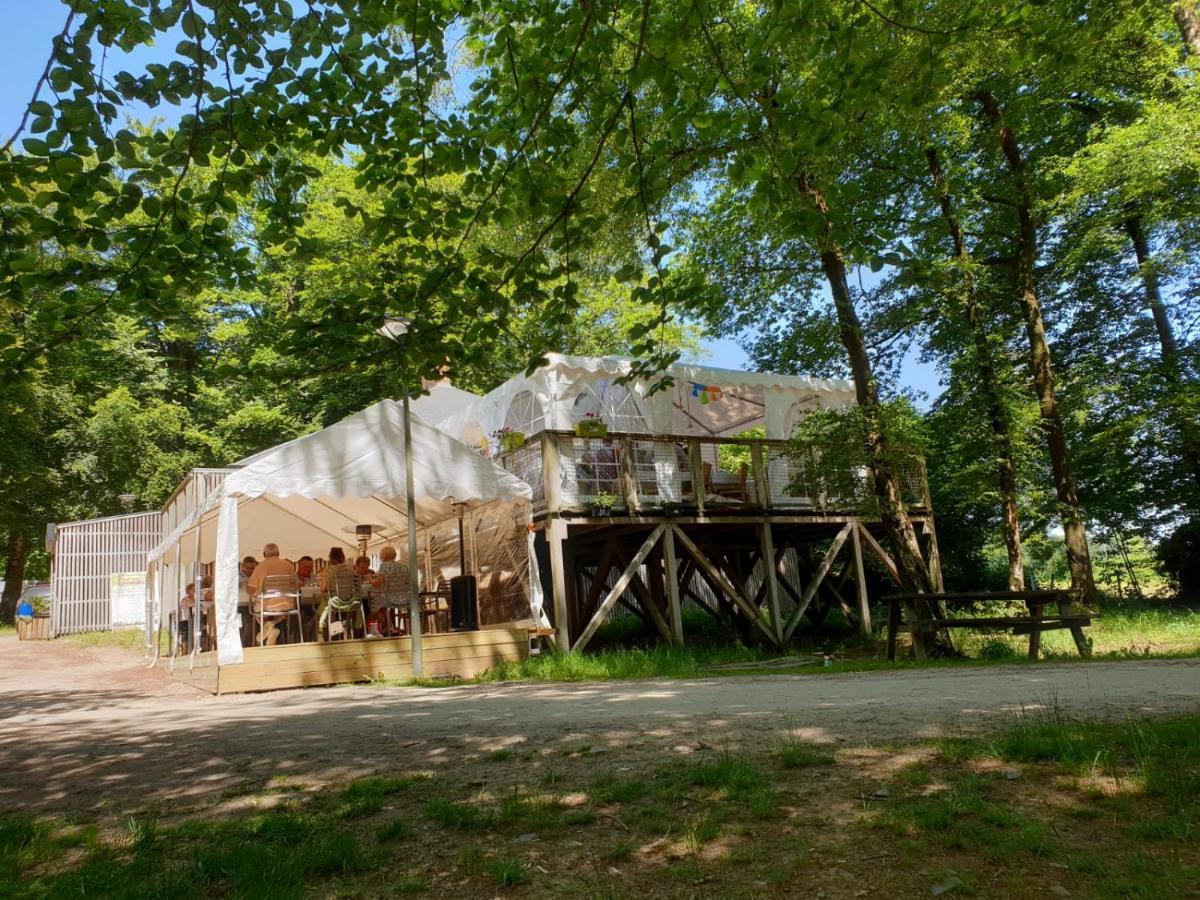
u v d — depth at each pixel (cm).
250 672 1023
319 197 2211
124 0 482
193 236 572
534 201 609
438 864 337
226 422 2761
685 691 781
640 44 518
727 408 1834
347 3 531
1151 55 1734
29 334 632
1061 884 283
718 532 1748
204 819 407
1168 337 2117
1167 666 772
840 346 2036
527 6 588
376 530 1684
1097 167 1627
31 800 467
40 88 488
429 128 614
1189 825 313
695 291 652
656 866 321
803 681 845
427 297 630
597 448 1451
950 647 1317
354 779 460
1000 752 411
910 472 1770
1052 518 2238
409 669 1116
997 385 1897
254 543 1642
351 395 2814
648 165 631
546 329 663
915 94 624
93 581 2339
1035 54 657
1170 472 2216
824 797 373
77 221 533
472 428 1798
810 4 553
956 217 1830
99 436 2578
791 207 637
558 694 817
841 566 2134
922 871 299
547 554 1770
